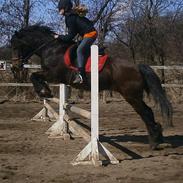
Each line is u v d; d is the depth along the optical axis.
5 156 8.58
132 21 29.61
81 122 13.89
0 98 21.84
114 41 30.55
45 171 7.30
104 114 16.77
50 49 9.48
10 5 26.19
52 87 21.72
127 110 18.14
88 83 9.12
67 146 9.67
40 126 13.12
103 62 8.91
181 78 25.64
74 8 9.12
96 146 7.73
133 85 8.97
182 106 19.97
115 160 7.79
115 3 28.34
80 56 8.98
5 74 23.00
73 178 6.80
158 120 14.59
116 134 11.63
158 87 8.95
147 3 29.28
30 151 9.10
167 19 30.34
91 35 9.01
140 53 30.30
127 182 6.56
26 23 26.34
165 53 30.03
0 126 13.11
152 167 7.52
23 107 18.91
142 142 10.22
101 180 6.67
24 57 10.16
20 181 6.64
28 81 22.34
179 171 7.23
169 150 9.19
